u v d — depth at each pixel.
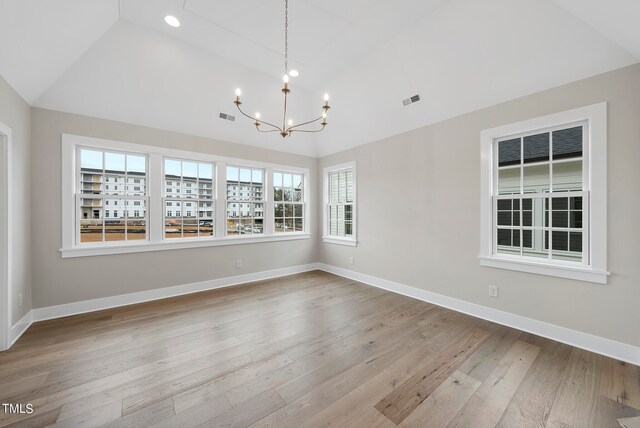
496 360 2.10
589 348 2.23
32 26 1.92
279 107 4.07
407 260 3.69
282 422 1.48
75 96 2.87
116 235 3.29
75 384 1.79
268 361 2.09
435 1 2.35
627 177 2.06
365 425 1.46
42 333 2.52
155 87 3.16
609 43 1.99
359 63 3.31
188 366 2.01
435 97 3.10
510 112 2.66
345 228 4.81
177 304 3.33
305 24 2.67
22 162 2.54
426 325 2.74
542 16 2.09
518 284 2.65
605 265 2.15
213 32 2.80
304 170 5.07
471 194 2.99
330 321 2.85
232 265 4.20
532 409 1.58
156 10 2.49
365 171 4.29
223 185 4.08
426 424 1.47
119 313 3.03
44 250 2.82
